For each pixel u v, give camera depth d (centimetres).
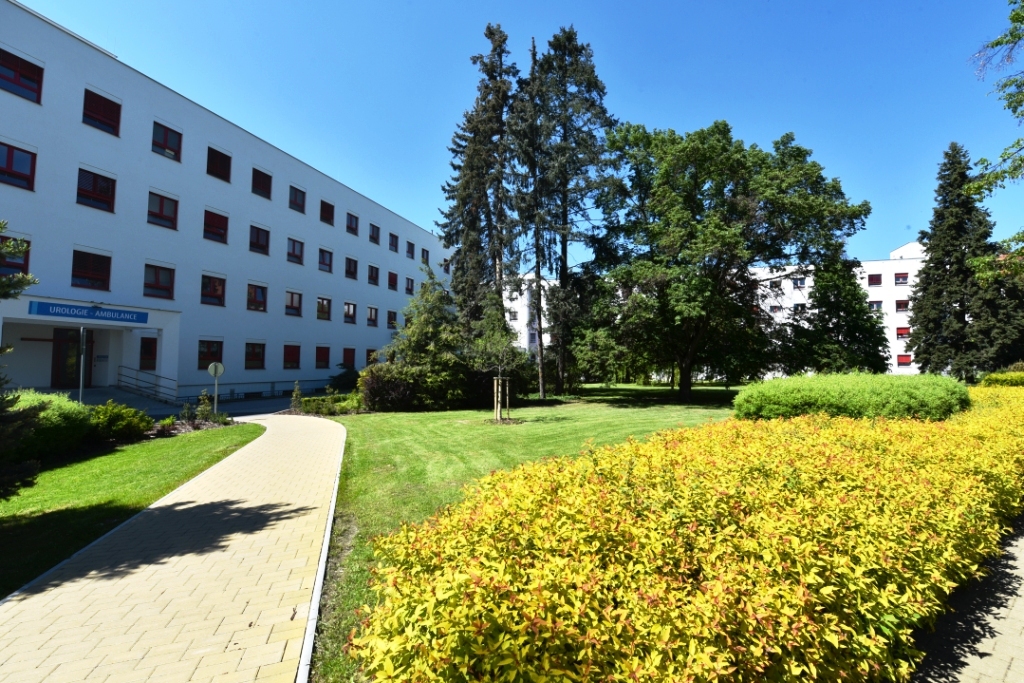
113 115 2152
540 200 2530
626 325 2262
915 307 3506
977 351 3120
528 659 203
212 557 527
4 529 635
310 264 3228
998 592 440
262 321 2862
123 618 404
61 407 1134
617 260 2552
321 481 857
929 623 347
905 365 4884
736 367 2430
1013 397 1298
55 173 1945
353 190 3644
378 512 657
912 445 604
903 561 321
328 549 543
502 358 1658
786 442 612
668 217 2202
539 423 1492
